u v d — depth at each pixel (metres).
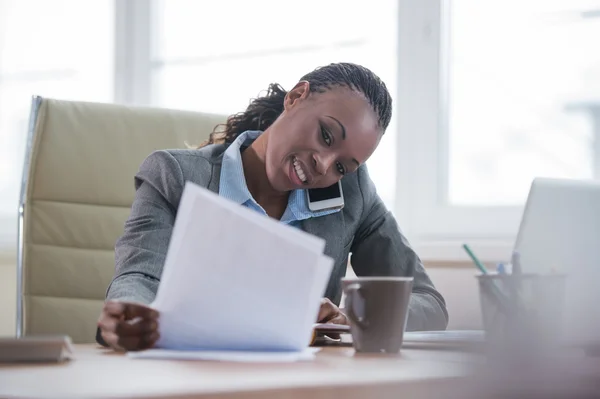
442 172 2.58
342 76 1.55
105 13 3.06
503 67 2.51
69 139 1.81
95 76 3.07
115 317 1.02
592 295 1.15
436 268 2.34
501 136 2.51
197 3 2.96
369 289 1.06
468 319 2.28
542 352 0.95
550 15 2.44
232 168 1.61
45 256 1.76
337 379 0.75
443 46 2.58
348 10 2.71
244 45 2.88
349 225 1.72
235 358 0.93
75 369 0.84
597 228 1.20
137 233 1.42
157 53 3.02
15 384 0.71
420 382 0.77
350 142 1.54
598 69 2.37
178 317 0.99
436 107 2.57
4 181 3.12
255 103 1.78
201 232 0.96
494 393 0.76
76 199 1.80
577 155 2.40
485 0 2.53
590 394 0.75
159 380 0.74
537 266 1.21
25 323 1.73
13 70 3.18
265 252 0.97
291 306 0.98
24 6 3.17
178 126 1.90
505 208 2.46
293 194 1.66
